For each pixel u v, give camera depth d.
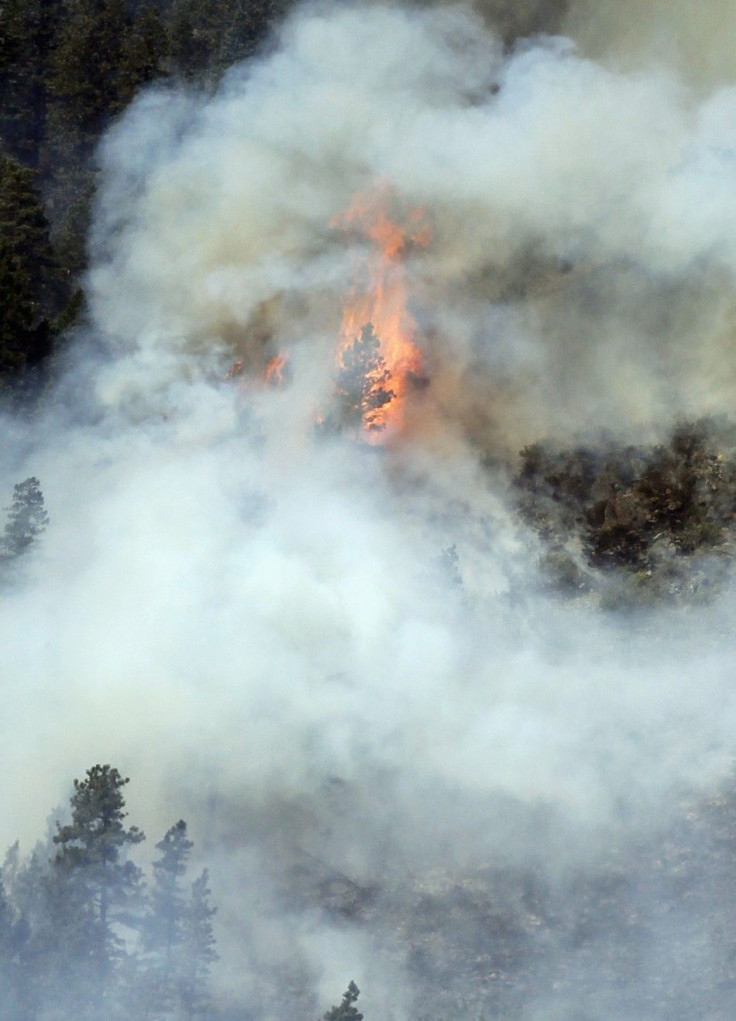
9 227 121.94
